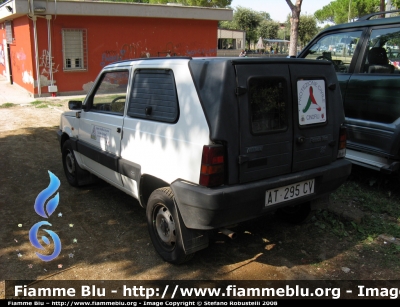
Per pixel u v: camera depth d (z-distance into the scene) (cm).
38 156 735
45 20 1503
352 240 416
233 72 309
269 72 329
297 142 349
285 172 347
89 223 454
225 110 306
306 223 453
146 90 386
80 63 1631
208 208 307
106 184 586
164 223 366
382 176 559
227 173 313
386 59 524
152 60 385
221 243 409
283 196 345
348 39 577
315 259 380
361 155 534
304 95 353
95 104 489
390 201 511
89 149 486
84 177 557
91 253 388
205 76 318
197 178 316
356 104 538
